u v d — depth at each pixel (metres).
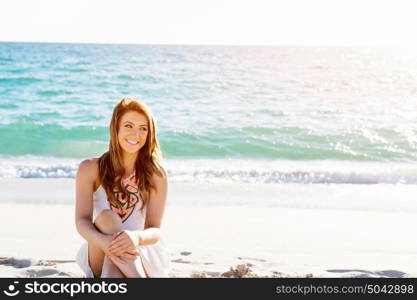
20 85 22.72
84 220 3.72
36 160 13.62
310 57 33.03
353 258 5.43
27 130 16.33
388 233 6.63
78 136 16.38
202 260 5.16
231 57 30.22
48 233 6.24
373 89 23.19
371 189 10.00
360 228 6.88
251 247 5.81
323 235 6.46
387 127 17.69
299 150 15.34
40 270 4.65
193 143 15.68
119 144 3.80
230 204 8.35
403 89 23.39
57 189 9.27
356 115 19.38
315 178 11.29
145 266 3.77
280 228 6.80
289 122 18.06
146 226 3.95
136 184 3.88
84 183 3.83
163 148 15.27
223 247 5.78
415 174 11.45
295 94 22.55
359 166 13.59
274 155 14.97
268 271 4.83
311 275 4.72
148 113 3.81
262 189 9.68
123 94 22.38
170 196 8.91
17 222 6.81
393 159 14.74
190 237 6.23
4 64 25.61
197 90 22.92
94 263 3.76
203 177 11.16
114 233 3.60
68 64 26.05
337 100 21.78
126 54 29.52
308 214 7.71
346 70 27.52
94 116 18.38
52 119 17.86
